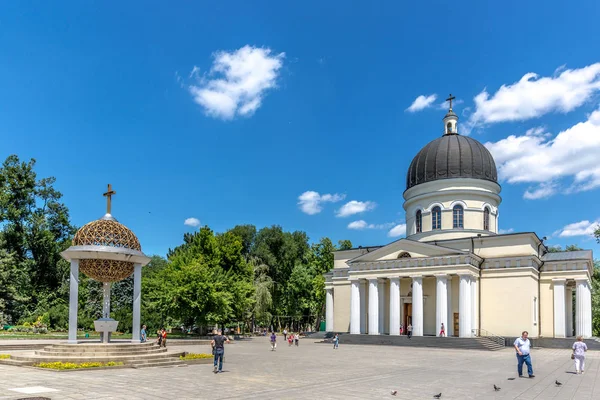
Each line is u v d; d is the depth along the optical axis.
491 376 23.25
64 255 26.64
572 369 27.30
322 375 22.69
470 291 50.78
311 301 86.62
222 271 62.12
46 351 25.25
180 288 53.84
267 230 92.75
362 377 22.12
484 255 54.50
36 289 72.19
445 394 17.31
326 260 85.06
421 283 52.41
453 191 58.88
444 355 37.41
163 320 61.19
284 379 20.81
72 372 21.27
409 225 63.25
